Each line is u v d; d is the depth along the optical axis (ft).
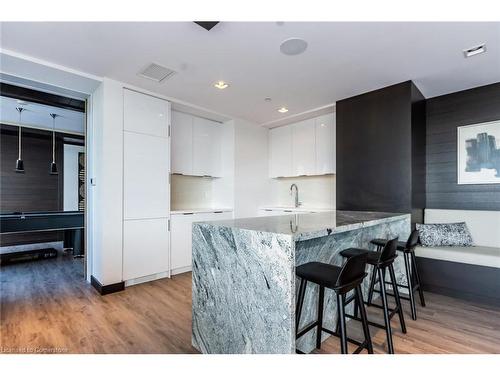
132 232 10.10
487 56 7.91
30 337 6.41
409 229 9.55
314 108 12.70
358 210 10.95
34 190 19.07
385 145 10.24
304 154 14.46
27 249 17.43
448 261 9.05
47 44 7.20
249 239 4.76
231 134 14.33
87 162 10.73
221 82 9.80
